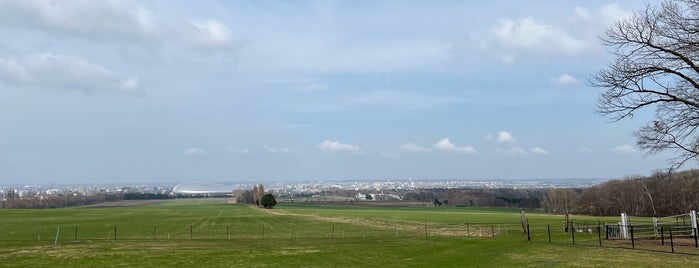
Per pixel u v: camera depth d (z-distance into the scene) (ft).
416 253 107.14
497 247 115.44
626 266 80.18
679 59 86.48
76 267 86.12
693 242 117.39
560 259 90.53
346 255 103.76
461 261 92.79
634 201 376.27
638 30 88.12
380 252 109.19
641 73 89.81
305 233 224.33
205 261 94.12
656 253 96.32
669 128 90.79
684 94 88.69
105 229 247.29
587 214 422.82
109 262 92.12
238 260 95.76
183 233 224.33
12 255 101.81
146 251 109.60
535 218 328.49
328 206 625.00
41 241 147.54
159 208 574.56
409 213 429.38
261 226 275.80
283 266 88.69
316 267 87.51
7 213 411.54
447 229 239.71
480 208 566.36
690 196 289.94
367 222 300.61
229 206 651.25
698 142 89.25
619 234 141.79
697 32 81.92
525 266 83.97
